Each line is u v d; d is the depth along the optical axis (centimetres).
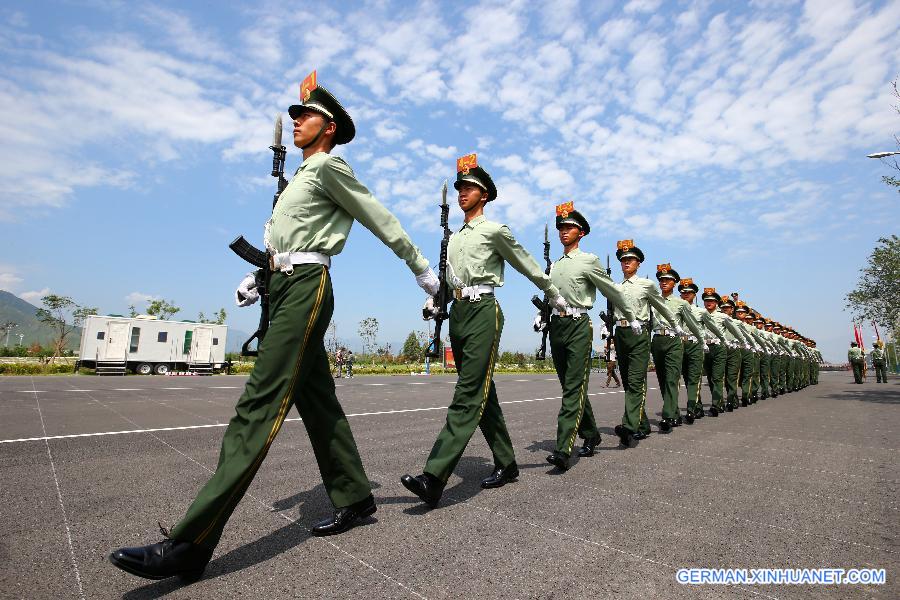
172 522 275
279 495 329
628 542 251
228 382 1716
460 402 337
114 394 1150
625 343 575
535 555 233
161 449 479
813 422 774
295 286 247
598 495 340
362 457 462
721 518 291
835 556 237
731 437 614
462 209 389
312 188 254
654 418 838
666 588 201
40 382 1636
